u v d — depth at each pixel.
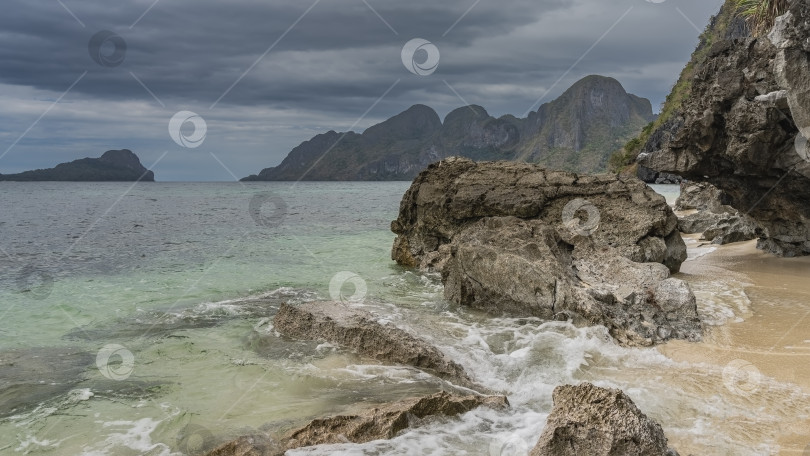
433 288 16.55
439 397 7.46
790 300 13.14
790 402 7.73
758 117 16.11
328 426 6.93
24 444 7.01
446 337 11.20
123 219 43.34
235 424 7.44
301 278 18.33
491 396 7.98
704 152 18.03
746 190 18.64
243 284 17.34
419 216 21.02
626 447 5.55
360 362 9.64
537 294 12.45
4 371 9.60
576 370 9.34
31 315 13.55
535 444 6.33
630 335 10.84
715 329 11.21
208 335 11.60
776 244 19.34
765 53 16.08
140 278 18.45
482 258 13.45
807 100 14.91
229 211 52.81
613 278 13.09
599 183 18.14
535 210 17.86
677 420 7.28
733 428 6.98
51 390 8.74
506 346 10.71
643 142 98.06
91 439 7.11
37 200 74.19
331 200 68.56
